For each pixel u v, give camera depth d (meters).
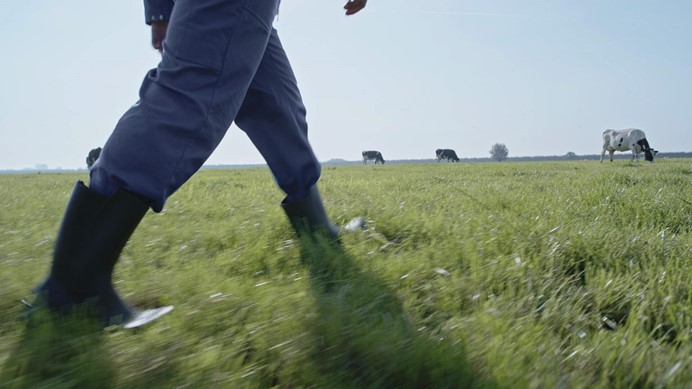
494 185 7.21
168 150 1.72
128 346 1.36
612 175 8.33
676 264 2.23
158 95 1.75
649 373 1.34
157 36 2.37
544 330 1.61
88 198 1.65
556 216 3.57
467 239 2.71
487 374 1.30
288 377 1.32
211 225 3.24
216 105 1.82
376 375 1.31
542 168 15.91
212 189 6.71
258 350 1.42
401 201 4.89
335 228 2.78
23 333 1.46
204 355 1.30
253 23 1.90
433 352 1.37
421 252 2.48
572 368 1.37
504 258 2.37
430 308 1.87
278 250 2.48
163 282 1.95
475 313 1.74
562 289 2.07
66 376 1.21
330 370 1.33
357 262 2.28
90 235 1.65
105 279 1.69
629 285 2.05
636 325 1.67
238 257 2.41
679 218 3.81
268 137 2.53
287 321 1.52
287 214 2.69
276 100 2.48
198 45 1.79
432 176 11.29
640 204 4.25
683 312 1.77
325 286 2.02
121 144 1.68
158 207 1.73
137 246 2.60
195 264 2.24
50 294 1.65
